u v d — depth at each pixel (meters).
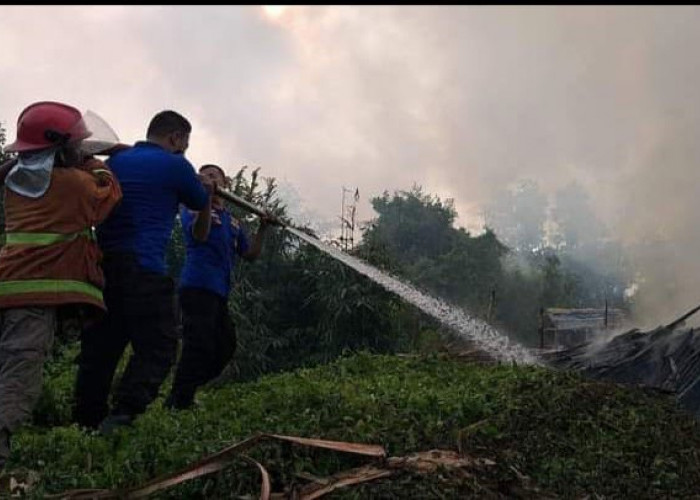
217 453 3.81
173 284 5.05
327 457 4.04
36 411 5.44
